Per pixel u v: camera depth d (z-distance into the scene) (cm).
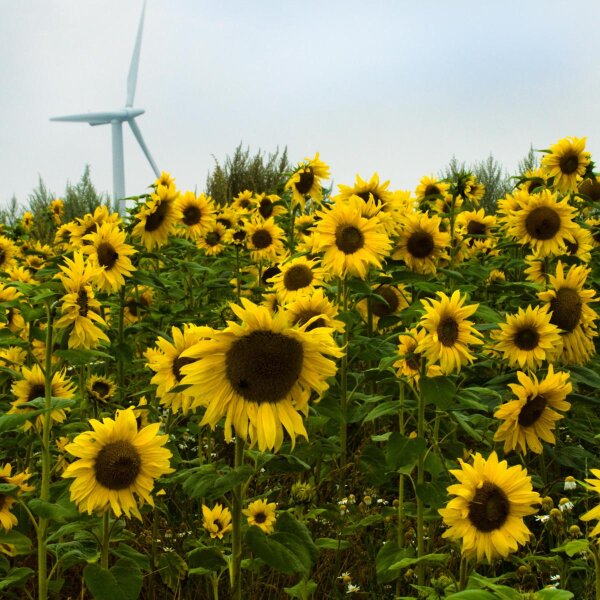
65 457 404
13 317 542
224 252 933
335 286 561
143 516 466
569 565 348
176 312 712
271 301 614
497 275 787
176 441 538
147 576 418
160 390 400
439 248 611
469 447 534
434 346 395
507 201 731
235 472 314
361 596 400
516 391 395
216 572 409
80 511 341
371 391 548
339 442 502
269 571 421
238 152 1277
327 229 520
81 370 528
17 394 438
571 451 493
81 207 1528
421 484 377
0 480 377
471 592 214
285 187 793
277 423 296
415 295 603
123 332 604
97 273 409
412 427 549
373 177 629
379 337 571
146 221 683
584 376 520
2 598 398
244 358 291
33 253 818
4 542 351
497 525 312
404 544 423
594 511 291
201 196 823
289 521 331
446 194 816
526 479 311
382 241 516
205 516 420
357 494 491
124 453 336
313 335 291
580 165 730
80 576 430
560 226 622
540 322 473
